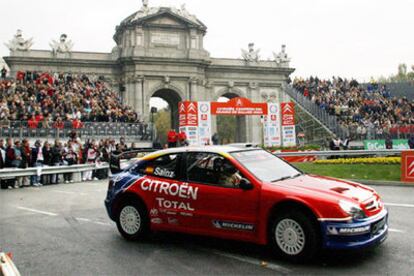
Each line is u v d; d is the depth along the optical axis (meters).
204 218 8.91
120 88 52.66
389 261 7.85
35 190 20.22
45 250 9.36
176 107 59.56
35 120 33.94
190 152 9.55
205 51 56.19
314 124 48.50
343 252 8.44
